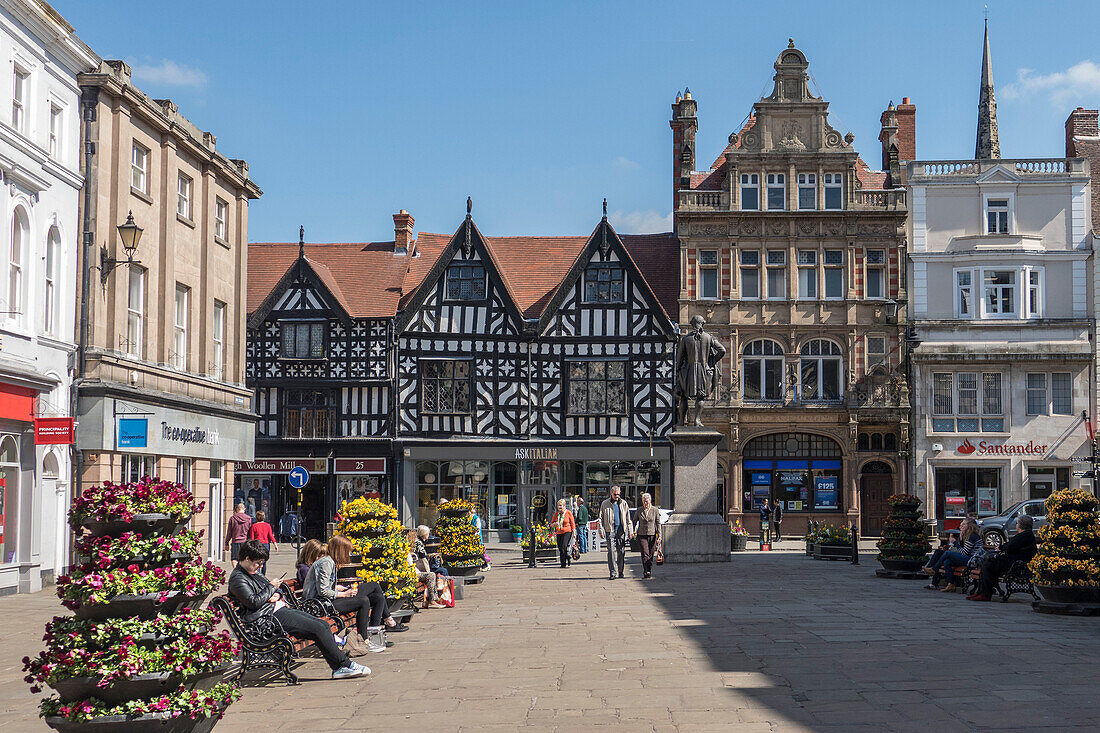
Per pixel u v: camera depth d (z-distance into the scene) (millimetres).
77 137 20609
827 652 10203
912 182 38375
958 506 37219
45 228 19281
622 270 37219
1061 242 37875
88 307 20562
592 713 7684
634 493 36812
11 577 17953
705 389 23531
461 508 19578
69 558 19938
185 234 24797
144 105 22141
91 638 6762
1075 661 9555
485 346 36688
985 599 15094
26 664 6781
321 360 36500
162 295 23312
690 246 38156
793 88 38656
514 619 13609
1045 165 38062
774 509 37219
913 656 9891
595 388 36844
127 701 6711
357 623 10938
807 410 37219
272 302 36844
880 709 7559
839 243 38031
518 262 40188
